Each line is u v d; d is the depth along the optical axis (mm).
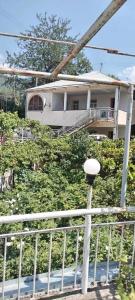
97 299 2682
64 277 2918
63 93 27688
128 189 4289
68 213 2488
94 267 2912
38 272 3875
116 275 2965
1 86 39281
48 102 27656
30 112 29250
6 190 7055
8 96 38688
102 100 25547
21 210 5570
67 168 8734
